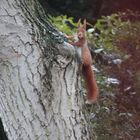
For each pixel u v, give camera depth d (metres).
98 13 19.94
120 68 10.45
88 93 7.14
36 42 6.05
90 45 10.67
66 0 20.11
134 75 10.39
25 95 5.82
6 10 6.09
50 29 6.48
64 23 10.31
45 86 5.91
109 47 10.87
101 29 11.47
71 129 5.93
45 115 5.83
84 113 6.23
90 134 6.26
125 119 9.49
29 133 5.75
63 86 6.05
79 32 6.68
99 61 10.51
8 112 5.82
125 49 10.99
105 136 9.06
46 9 16.95
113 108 9.56
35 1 6.59
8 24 6.02
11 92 5.84
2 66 5.90
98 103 9.34
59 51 6.18
